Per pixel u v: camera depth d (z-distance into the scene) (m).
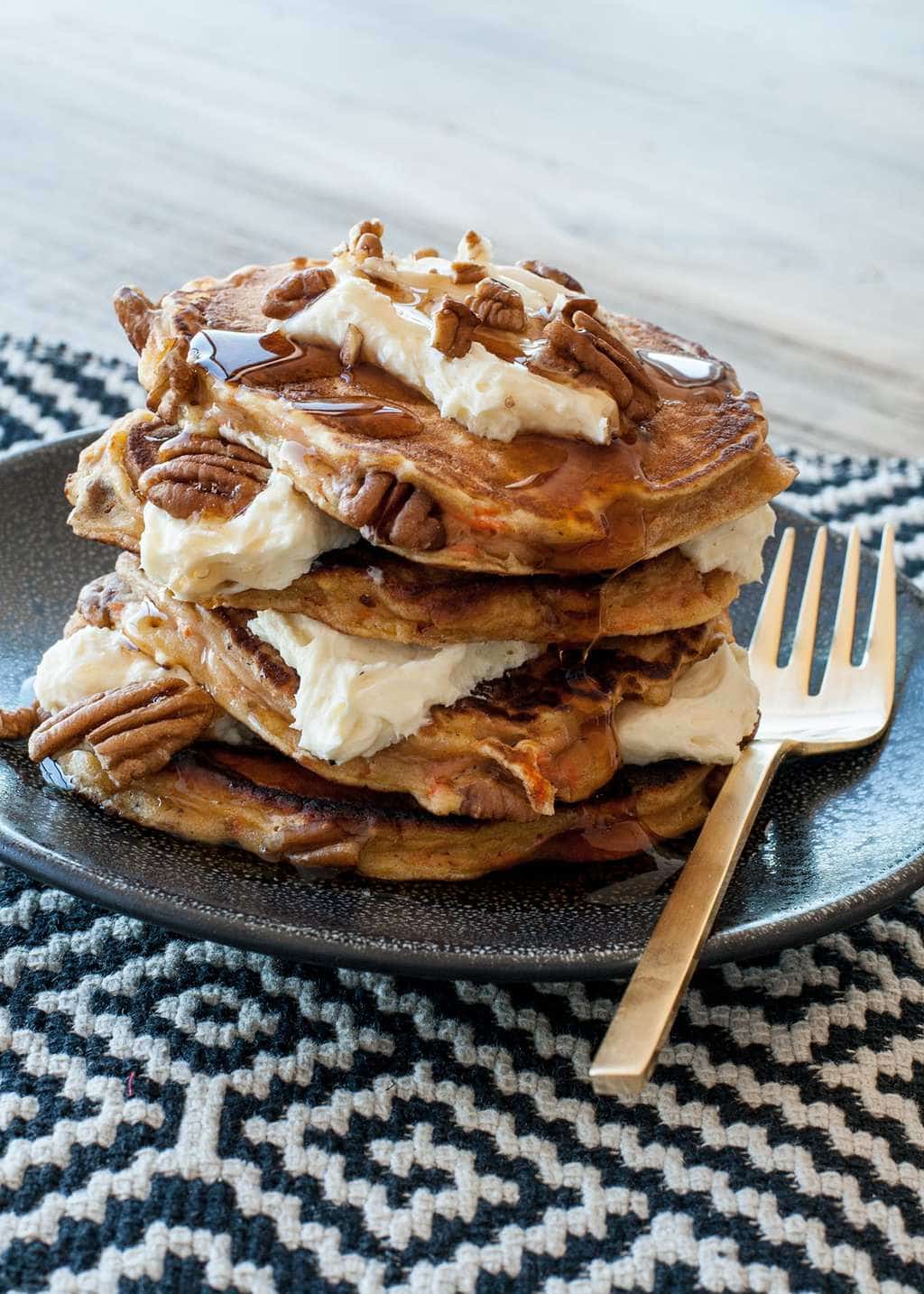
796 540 0.49
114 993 0.38
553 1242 0.35
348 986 0.39
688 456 0.39
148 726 0.40
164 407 0.40
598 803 0.40
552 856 0.40
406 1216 0.35
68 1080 0.37
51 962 0.39
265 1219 0.35
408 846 0.39
